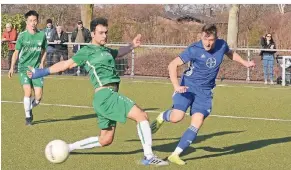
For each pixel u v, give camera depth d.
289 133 13.63
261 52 26.27
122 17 39.03
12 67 14.09
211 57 9.99
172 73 9.88
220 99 20.47
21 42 13.78
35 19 13.70
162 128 13.85
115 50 9.98
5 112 16.06
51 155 9.37
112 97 9.54
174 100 10.45
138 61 28.86
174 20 38.31
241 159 10.62
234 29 33.97
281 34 34.34
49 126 13.98
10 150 11.02
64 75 28.09
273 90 23.56
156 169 9.63
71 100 19.34
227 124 14.92
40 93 14.14
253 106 18.72
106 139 9.91
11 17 31.70
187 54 9.97
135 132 13.13
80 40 27.89
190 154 10.97
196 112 10.11
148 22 38.25
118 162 10.11
